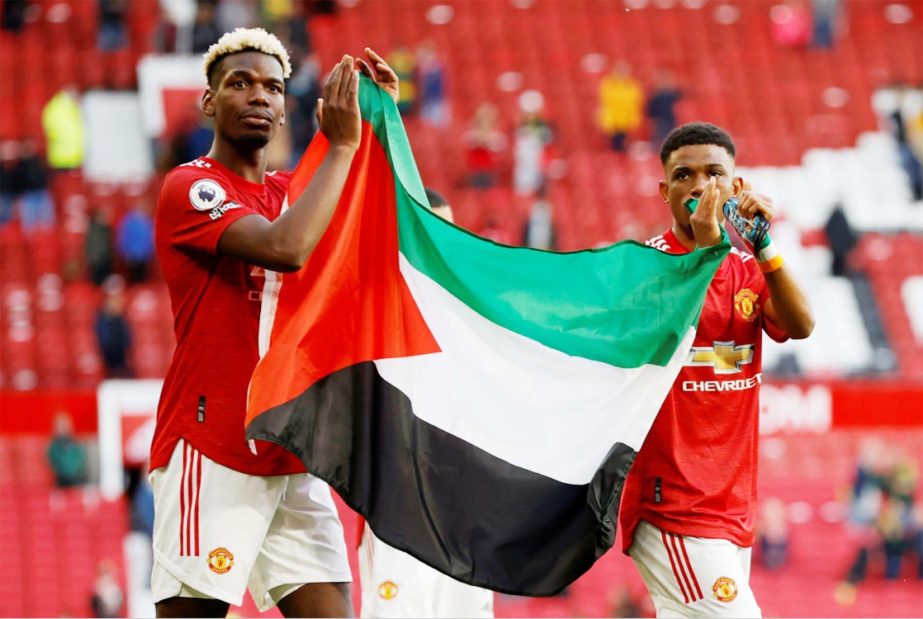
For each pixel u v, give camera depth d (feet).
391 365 53.93
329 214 50.34
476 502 53.93
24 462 187.21
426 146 255.91
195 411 52.37
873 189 262.67
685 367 59.77
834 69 288.71
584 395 55.88
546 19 292.81
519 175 246.47
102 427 180.96
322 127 52.29
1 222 228.84
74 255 224.74
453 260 55.93
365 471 52.44
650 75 282.77
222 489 52.03
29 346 208.13
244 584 52.13
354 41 284.20
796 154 270.05
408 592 69.97
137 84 263.70
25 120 255.91
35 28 273.75
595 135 264.31
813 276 238.07
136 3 279.08
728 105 279.28
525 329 56.08
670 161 61.05
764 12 298.15
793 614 187.21
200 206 51.60
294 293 52.85
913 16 301.84
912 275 239.91
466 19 289.94
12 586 175.63
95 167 246.47
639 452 59.93
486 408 54.90
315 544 55.16
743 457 60.18
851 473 203.21
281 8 261.03
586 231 242.58
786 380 200.23
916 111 278.26
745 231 58.44
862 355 223.71
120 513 181.47
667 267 57.57
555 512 54.60
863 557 192.24
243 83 54.13
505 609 177.99
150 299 214.90
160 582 52.42
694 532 59.00
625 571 183.62
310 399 52.08
